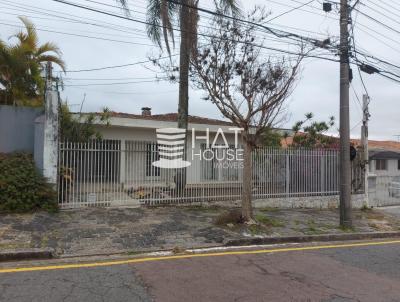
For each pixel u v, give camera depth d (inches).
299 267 255.0
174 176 496.4
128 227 350.9
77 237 309.4
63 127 490.3
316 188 578.9
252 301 187.5
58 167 412.5
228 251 297.3
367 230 417.1
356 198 599.8
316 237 364.8
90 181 436.1
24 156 416.2
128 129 652.1
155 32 518.9
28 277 217.5
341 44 427.8
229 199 510.9
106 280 214.5
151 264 251.3
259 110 378.6
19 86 509.7
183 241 316.2
